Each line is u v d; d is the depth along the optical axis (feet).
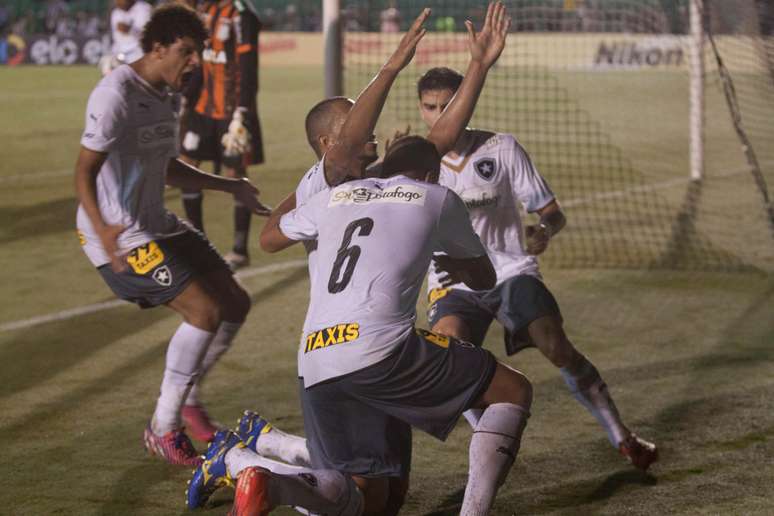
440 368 27.78
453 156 36.24
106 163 37.09
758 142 115.55
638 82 175.01
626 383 45.91
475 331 35.94
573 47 196.65
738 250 71.26
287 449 33.96
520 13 187.11
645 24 186.39
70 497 34.58
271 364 49.49
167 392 37.09
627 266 67.82
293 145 121.29
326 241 28.58
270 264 69.15
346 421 28.09
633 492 34.50
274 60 245.45
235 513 25.62
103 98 35.94
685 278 64.69
